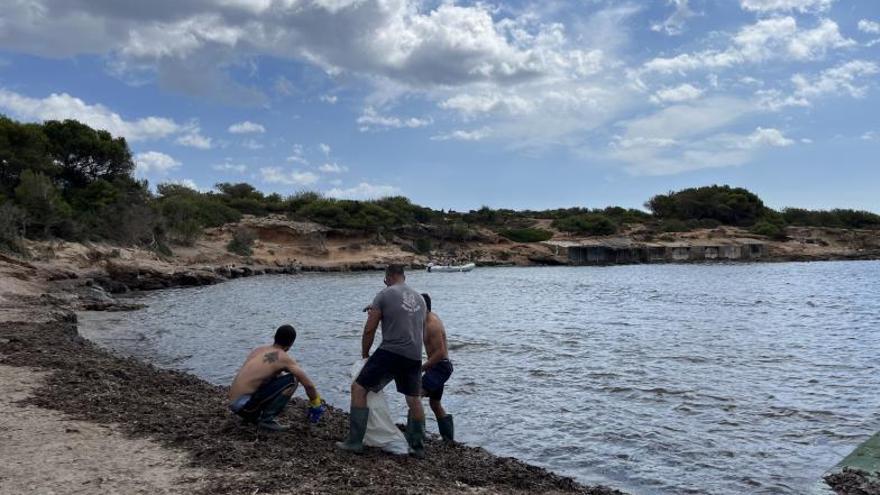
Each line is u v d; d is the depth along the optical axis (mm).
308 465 6625
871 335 23859
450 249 114812
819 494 7816
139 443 7191
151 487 5781
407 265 97500
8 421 7961
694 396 13273
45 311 23672
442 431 8992
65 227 57219
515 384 14430
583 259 117438
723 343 21438
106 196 69625
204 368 16438
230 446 7086
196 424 8086
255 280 67125
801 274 77250
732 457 9336
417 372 7676
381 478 6418
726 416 11664
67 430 7590
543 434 10516
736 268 96438
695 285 58031
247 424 7992
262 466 6484
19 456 6625
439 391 8742
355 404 7512
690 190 159250
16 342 14984
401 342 7469
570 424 11125
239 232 87750
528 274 84125
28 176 55625
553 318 30312
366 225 105875
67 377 10852
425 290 53250
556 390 13828
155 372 12914
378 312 7516
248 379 7844
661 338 22719
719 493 7945
